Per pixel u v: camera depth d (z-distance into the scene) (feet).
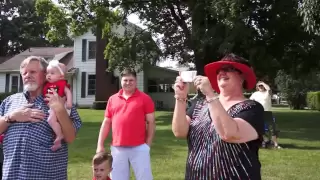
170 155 26.40
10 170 9.30
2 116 9.94
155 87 101.81
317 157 26.00
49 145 9.54
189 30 68.49
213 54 57.93
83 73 100.99
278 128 47.29
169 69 100.68
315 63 62.95
